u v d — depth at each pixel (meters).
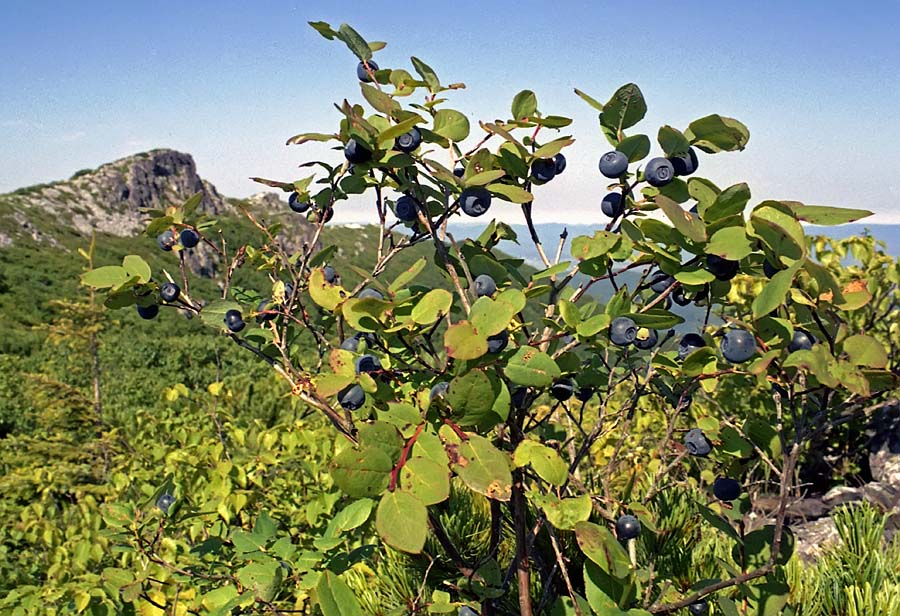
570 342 2.00
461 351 1.44
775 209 1.56
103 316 14.56
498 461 1.38
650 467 3.36
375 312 1.66
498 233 2.33
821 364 1.46
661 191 1.89
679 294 2.07
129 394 19.33
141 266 2.19
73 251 58.06
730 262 1.74
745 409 4.70
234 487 4.22
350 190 2.13
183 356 23.16
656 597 2.14
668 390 2.32
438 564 2.66
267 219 2.59
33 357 25.33
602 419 2.21
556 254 2.09
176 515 2.94
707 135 1.85
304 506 4.00
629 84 1.86
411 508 1.22
